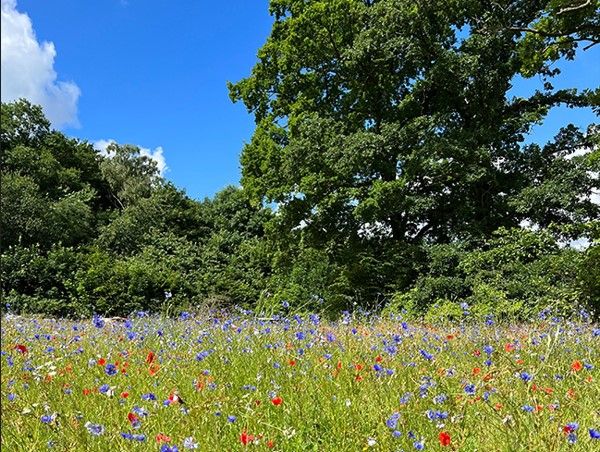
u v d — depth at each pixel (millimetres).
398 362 4645
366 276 19359
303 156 20109
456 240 19781
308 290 19953
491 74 20016
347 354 5090
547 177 20812
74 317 21719
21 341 6703
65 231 31266
